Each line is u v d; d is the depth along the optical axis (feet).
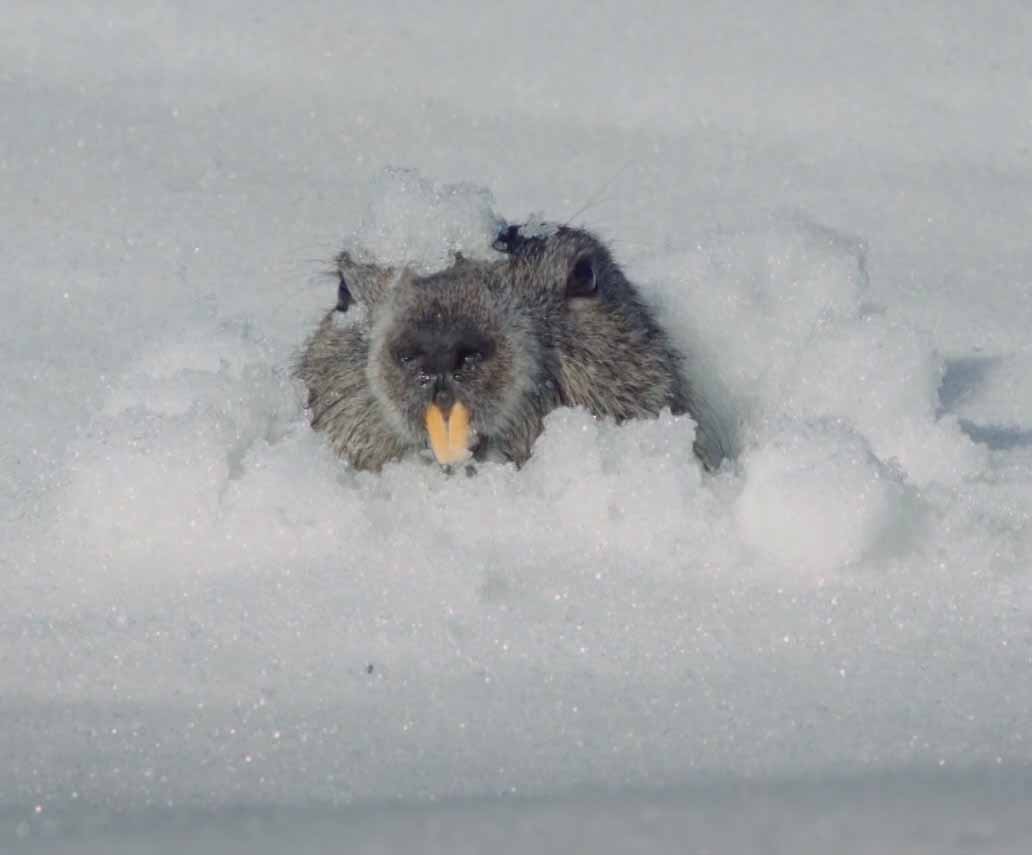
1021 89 107.86
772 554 59.16
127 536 61.72
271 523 61.05
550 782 45.37
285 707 50.60
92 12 113.60
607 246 79.82
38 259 90.84
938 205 97.86
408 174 68.44
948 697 50.55
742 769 45.93
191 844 40.83
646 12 115.85
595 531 60.18
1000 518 61.46
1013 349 83.25
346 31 112.78
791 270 78.59
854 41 112.68
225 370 69.92
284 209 96.43
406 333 63.67
